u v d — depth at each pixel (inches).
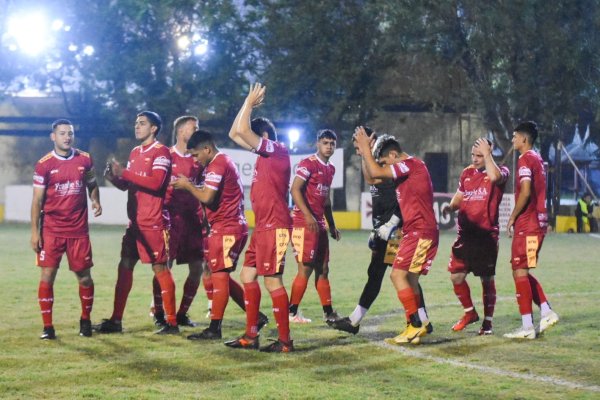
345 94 1592.0
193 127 411.2
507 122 1553.9
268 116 1585.9
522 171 376.8
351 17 1571.1
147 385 275.3
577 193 1772.9
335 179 1376.7
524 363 318.3
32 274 621.6
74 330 384.5
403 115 1774.1
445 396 264.4
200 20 1518.2
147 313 441.7
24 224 1366.9
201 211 406.9
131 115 1610.5
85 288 370.9
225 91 1540.4
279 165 340.2
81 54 1603.1
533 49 1494.8
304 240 412.8
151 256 379.6
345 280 610.5
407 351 341.1
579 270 711.7
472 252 386.0
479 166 391.9
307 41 1553.9
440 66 1614.2
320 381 283.4
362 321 419.5
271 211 337.7
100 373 292.0
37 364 306.8
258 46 1566.2
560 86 1510.8
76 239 365.4
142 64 1519.4
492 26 1450.5
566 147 1830.7
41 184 361.4
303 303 487.5
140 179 374.9
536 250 376.8
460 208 392.2
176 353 331.3
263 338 373.1
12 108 1727.4
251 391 267.0
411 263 355.6
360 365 311.7
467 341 366.9
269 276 339.9
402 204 357.7
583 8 1485.0
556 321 378.0
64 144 365.7
